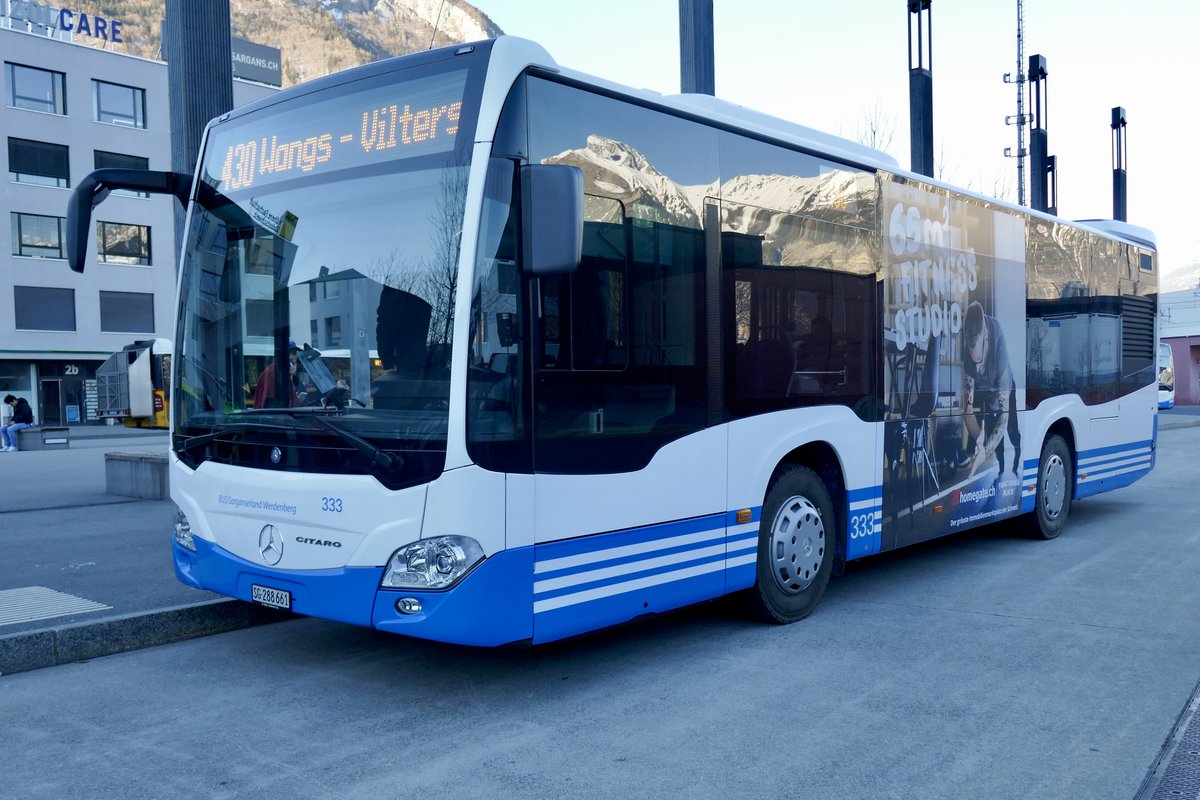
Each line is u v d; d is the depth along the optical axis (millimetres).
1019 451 8750
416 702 4762
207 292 5379
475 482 4258
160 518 10188
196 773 3904
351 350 4629
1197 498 12742
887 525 6949
